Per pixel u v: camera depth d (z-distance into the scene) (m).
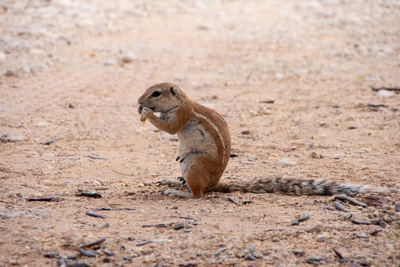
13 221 7.13
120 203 8.35
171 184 9.68
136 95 17.69
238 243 6.37
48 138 12.86
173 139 13.20
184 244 6.34
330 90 18.53
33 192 8.86
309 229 6.80
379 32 27.52
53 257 5.93
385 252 6.13
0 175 9.87
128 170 10.70
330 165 10.81
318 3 34.16
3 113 14.84
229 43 25.41
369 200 8.38
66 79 19.05
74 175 10.13
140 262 5.82
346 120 14.82
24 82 18.28
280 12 31.88
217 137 8.96
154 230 6.88
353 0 34.69
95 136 13.26
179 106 8.91
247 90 18.62
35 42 22.84
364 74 20.61
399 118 14.73
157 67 21.31
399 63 22.23
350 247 6.29
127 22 27.98
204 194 9.16
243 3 34.44
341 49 24.52
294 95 17.98
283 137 13.37
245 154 12.01
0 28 24.25
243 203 8.35
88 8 29.34
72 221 7.23
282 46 25.02
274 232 6.76
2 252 6.03
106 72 20.28
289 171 10.45
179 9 31.75
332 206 8.09
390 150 11.88
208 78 20.08
